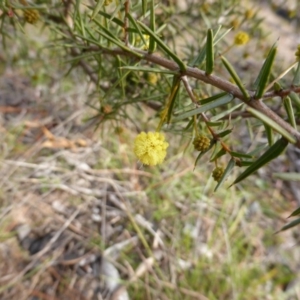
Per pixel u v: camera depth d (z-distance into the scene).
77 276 0.23
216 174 0.10
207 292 0.24
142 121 0.29
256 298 0.25
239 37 0.14
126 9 0.09
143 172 0.29
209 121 0.09
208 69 0.09
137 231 0.26
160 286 0.24
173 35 0.19
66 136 0.29
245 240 0.27
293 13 0.27
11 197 0.25
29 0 0.16
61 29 0.18
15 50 0.32
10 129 0.29
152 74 0.16
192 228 0.27
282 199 0.30
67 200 0.26
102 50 0.12
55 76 0.32
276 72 0.21
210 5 0.21
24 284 0.22
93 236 0.25
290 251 0.28
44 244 0.24
